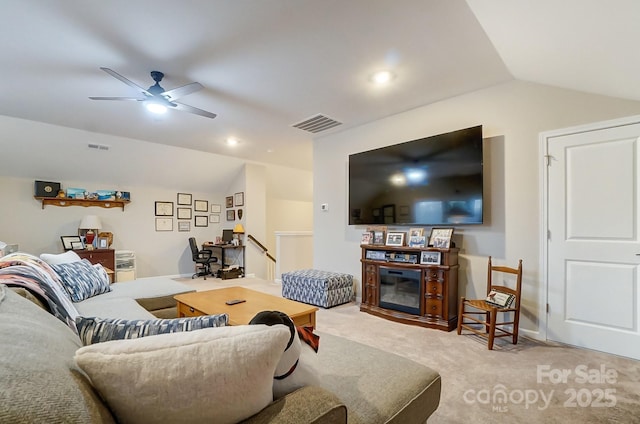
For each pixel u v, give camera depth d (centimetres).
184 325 97
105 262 536
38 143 464
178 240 675
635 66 193
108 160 542
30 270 171
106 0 191
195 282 607
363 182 414
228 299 265
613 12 152
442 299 313
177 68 276
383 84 310
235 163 662
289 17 209
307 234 630
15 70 278
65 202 547
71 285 255
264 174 708
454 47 244
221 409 70
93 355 65
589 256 261
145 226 633
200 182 680
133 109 376
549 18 179
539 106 287
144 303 283
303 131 462
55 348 72
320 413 81
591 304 260
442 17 208
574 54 209
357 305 412
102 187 587
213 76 291
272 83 307
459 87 316
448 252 313
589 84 246
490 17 202
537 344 271
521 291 293
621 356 245
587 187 262
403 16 207
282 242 601
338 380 128
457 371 221
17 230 507
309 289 413
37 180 522
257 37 231
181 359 67
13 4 192
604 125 255
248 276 673
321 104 360
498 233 308
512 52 242
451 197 327
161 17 207
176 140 512
